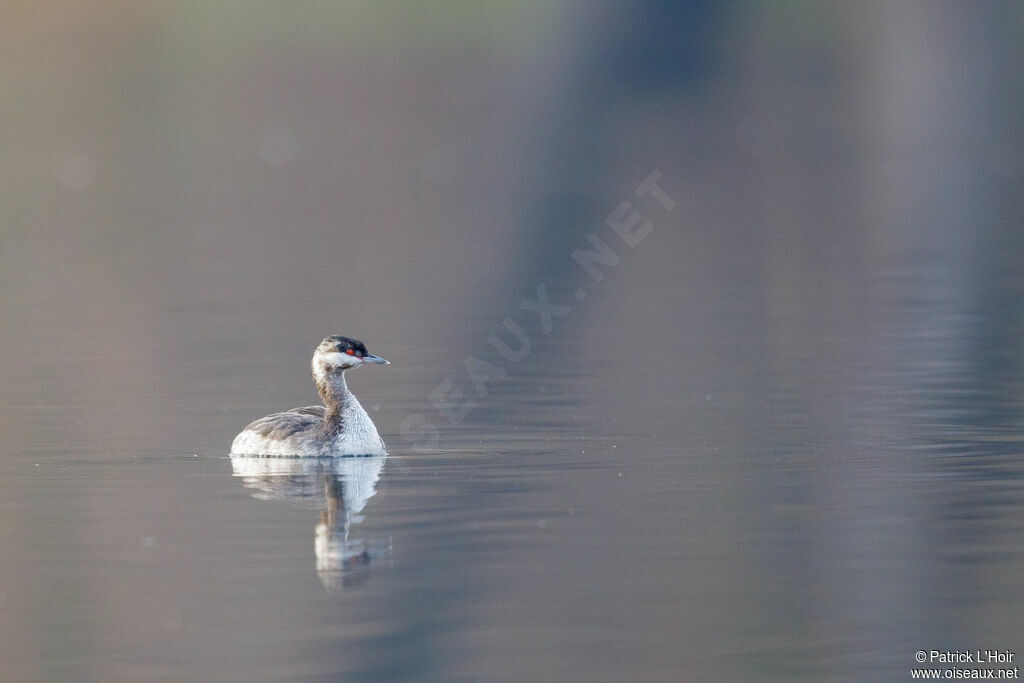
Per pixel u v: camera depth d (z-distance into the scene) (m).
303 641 11.41
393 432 18.83
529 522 14.20
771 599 12.05
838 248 35.94
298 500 15.27
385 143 58.03
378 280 33.59
